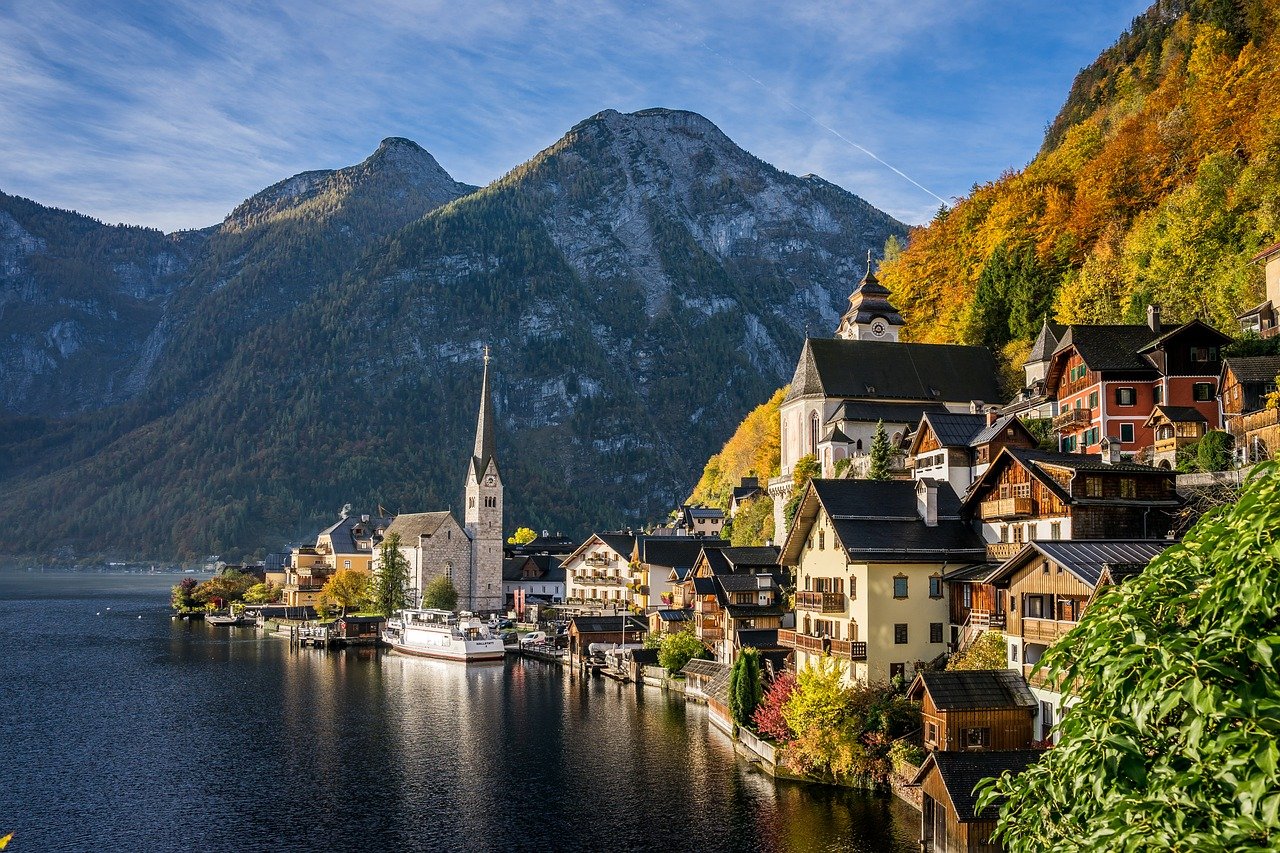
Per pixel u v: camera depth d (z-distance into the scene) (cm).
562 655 15550
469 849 6384
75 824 6981
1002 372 14588
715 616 12269
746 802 6912
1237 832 1838
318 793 7688
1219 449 8050
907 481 8350
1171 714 2148
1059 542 6109
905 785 6569
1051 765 2308
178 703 11594
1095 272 14375
